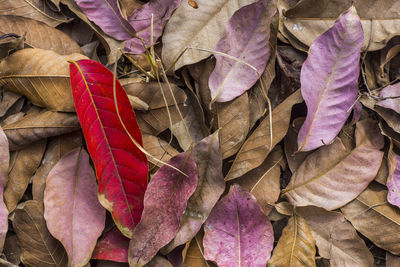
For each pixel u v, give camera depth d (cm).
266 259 44
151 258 43
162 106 45
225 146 45
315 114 45
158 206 43
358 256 45
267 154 45
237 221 45
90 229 44
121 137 42
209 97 45
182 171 43
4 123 45
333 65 45
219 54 44
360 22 44
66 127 45
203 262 45
